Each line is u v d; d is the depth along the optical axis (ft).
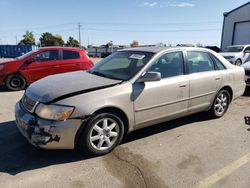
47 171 10.36
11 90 26.89
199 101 15.35
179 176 10.18
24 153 11.78
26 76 26.86
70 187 9.34
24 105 11.80
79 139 11.09
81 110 10.58
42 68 27.27
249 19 72.02
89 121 10.89
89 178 9.92
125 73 13.05
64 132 10.37
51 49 27.99
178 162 11.27
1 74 26.07
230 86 17.20
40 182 9.61
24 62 26.68
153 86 12.76
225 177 10.17
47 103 10.60
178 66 14.28
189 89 14.47
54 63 27.66
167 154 11.99
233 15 77.05
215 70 16.35
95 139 11.34
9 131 14.30
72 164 10.92
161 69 13.50
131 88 12.07
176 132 14.66
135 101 12.16
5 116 17.10
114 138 11.99
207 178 10.08
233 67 17.67
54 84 12.11
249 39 73.15
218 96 16.72
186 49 14.96
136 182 9.72
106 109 11.40
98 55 164.45
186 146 12.89
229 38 79.30
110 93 11.41
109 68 14.26
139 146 12.76
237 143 13.38
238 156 11.93
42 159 11.28
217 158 11.71
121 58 14.47
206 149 12.59
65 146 10.68
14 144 12.66
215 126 15.81
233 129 15.39
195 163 11.21
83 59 29.25
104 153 11.74
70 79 12.85
